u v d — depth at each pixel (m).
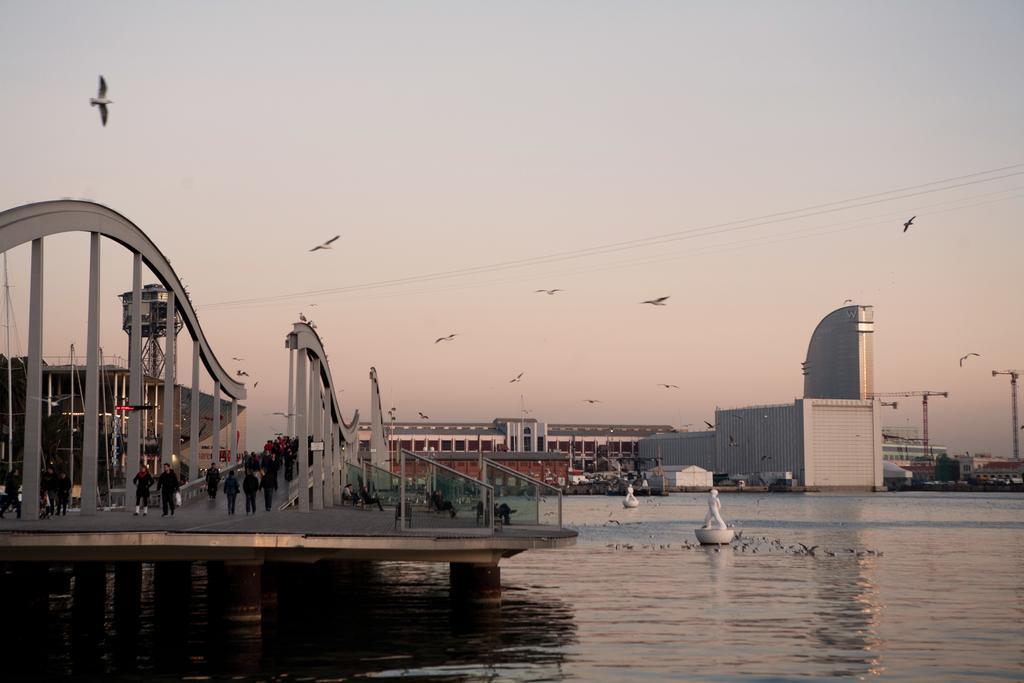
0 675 28.23
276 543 30.45
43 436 80.00
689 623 38.78
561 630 36.66
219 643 32.78
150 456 92.81
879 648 33.12
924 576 58.66
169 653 31.41
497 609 38.78
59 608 42.12
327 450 53.84
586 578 57.56
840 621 39.44
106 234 39.50
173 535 28.97
